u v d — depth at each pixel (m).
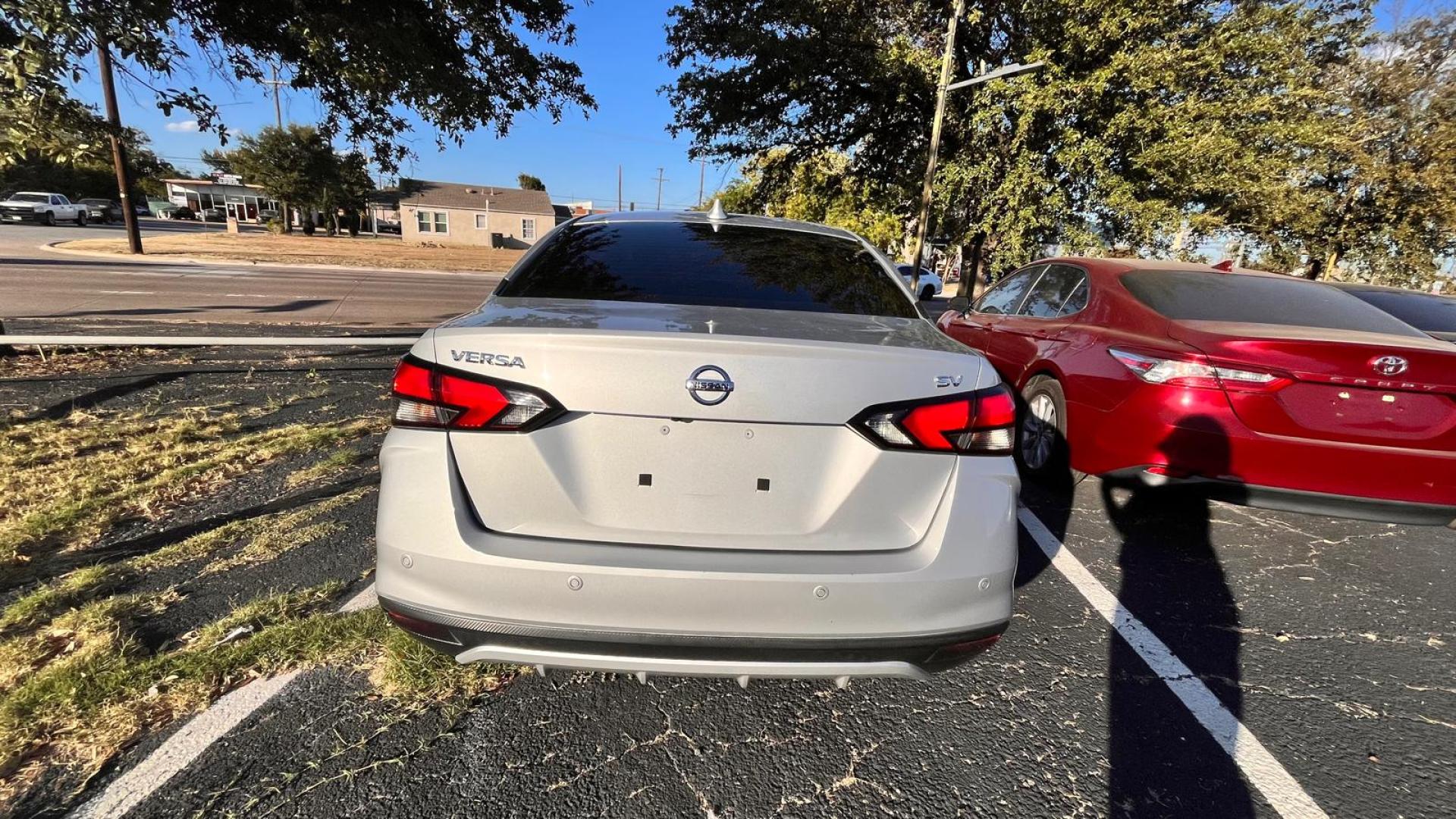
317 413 5.00
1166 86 12.84
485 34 5.43
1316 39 15.91
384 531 1.66
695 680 2.24
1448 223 17.72
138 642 2.22
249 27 4.46
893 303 2.36
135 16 3.45
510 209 56.03
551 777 1.81
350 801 1.69
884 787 1.84
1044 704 2.21
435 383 1.66
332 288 15.55
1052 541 3.50
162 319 9.42
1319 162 17.73
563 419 1.62
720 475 1.65
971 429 1.72
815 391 1.62
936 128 15.04
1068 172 14.09
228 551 2.87
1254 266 23.02
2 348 6.37
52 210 35.19
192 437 4.30
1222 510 4.05
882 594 1.64
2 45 3.17
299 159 40.78
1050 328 4.38
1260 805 1.83
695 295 2.20
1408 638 2.73
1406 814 1.83
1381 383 2.96
